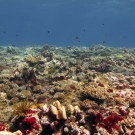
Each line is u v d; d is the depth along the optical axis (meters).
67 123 7.11
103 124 7.04
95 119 7.01
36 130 6.84
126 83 13.88
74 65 19.30
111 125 7.15
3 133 5.93
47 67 17.61
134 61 22.41
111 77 14.73
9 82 12.82
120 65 20.28
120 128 7.21
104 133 6.65
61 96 10.45
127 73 17.00
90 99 9.94
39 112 7.53
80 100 9.96
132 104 9.82
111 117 7.34
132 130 7.38
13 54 29.08
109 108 8.80
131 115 8.58
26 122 6.93
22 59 22.16
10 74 14.26
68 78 14.57
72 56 26.31
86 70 16.41
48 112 7.34
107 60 20.92
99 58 22.47
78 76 14.21
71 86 11.97
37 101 10.52
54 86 12.48
